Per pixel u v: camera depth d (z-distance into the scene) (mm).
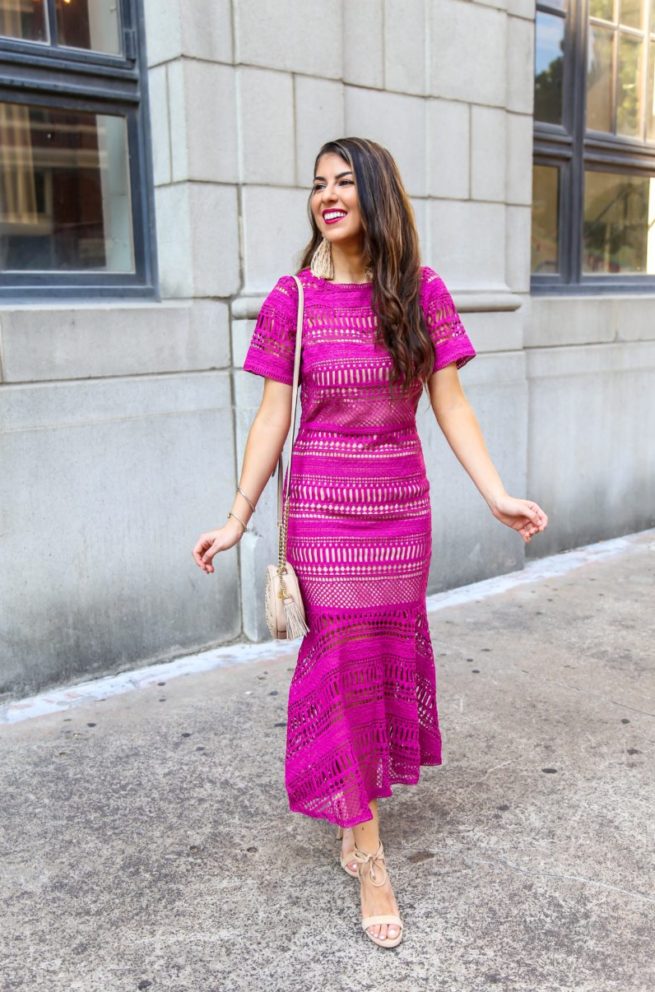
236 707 3443
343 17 4027
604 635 4211
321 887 2389
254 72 3721
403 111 4328
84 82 3590
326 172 2145
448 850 2537
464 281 4695
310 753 2285
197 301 3762
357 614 2227
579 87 5508
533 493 5418
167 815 2717
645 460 6113
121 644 3750
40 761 3035
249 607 4082
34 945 2164
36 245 3592
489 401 4848
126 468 3643
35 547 3441
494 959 2102
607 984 2016
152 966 2096
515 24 4801
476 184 4664
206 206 3715
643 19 5867
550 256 5605
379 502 2189
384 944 2145
